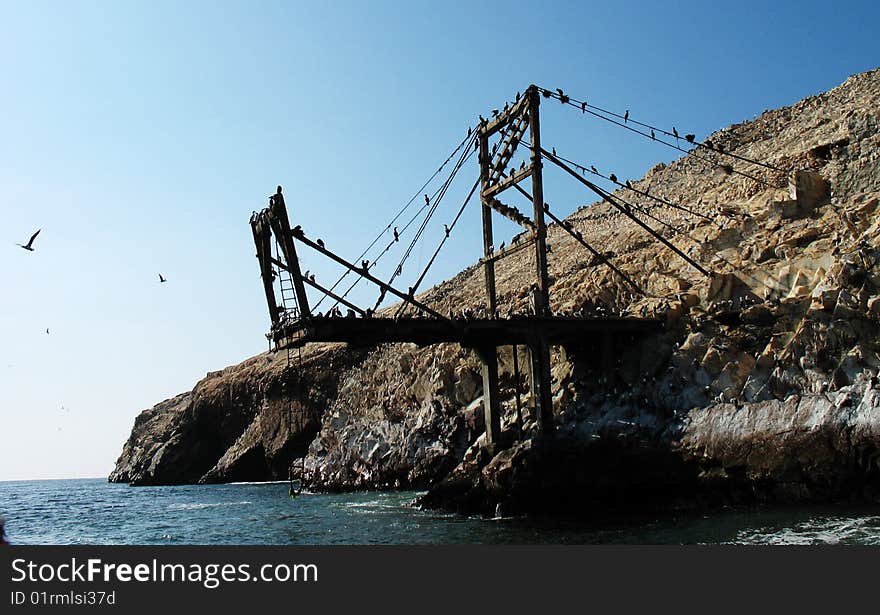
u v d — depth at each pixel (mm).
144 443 146125
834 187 58062
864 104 76375
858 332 42219
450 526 42438
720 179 87750
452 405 66000
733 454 42438
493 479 45500
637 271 64312
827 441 39688
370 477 72188
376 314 116875
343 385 92500
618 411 50344
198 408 127125
